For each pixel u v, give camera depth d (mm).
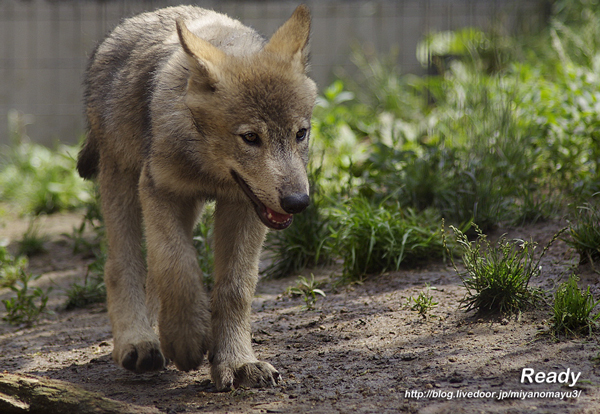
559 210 10055
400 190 10867
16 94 21812
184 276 5895
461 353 5977
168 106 6176
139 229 7551
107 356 7340
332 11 21188
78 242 13242
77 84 21797
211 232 10539
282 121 5629
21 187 18125
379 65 19797
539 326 6344
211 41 6719
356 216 9523
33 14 21594
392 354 6219
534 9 19312
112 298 7094
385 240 9250
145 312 7098
